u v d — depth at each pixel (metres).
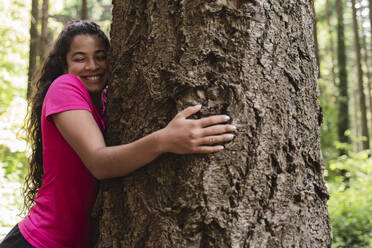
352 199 5.42
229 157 1.25
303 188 1.36
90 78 1.64
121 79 1.44
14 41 10.92
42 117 1.50
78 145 1.35
